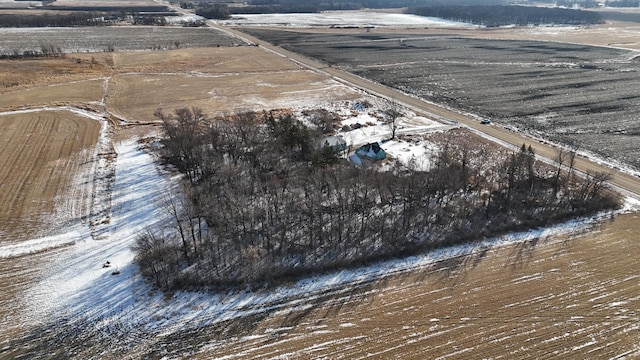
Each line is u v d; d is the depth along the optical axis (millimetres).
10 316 36875
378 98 100438
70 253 44844
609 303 38844
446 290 40344
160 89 103250
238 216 48062
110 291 39750
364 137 76375
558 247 46812
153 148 70125
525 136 78125
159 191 56812
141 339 34875
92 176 60781
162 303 38469
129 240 47062
